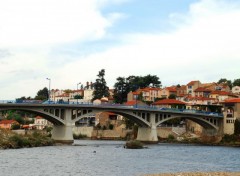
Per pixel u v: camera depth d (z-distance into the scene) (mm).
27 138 127250
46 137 140125
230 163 92312
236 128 180625
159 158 99812
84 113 151875
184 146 160250
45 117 142375
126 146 135875
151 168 76875
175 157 104625
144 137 174250
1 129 127250
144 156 104125
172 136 198625
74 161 85812
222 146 169375
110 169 73438
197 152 126312
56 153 103500
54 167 74250
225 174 61344
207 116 184000
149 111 169125
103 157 97500
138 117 166250
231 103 187625
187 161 94312
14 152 101625
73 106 143125
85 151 114062
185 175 59781
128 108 160375
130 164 83000
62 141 142875
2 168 70250
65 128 143125
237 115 183875
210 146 166500
